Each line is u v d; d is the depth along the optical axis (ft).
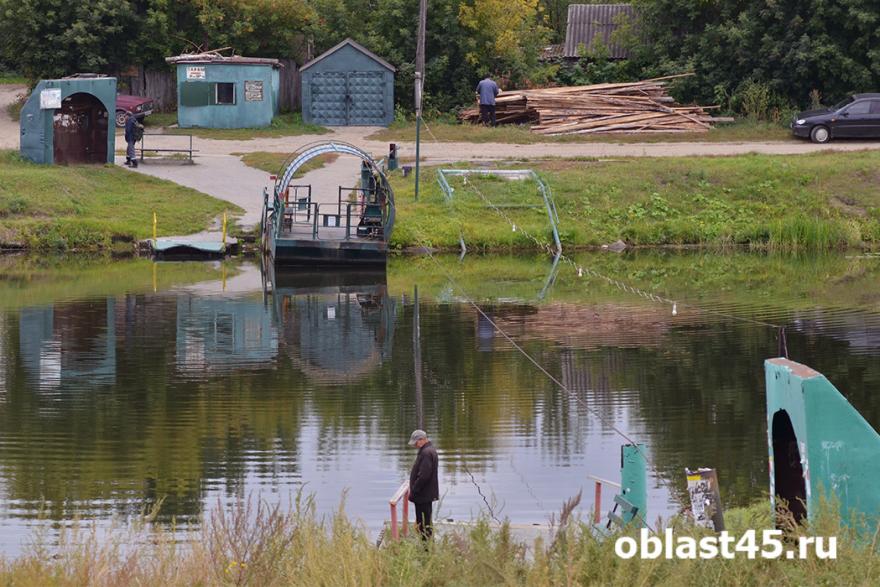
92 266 129.29
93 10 201.87
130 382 76.74
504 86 205.98
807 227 143.23
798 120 178.09
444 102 206.90
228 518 46.52
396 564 35.91
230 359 83.66
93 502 53.21
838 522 33.24
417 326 95.81
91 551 40.57
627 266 130.72
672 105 194.08
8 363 82.28
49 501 53.26
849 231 144.05
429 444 44.78
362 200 132.36
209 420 67.41
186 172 158.92
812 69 195.72
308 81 195.52
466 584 34.19
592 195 149.18
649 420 66.69
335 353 85.66
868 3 191.83
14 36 201.77
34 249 136.46
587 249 141.49
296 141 181.06
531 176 152.56
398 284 117.50
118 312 101.86
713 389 73.97
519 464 58.54
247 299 108.78
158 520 50.26
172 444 62.54
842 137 176.65
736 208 149.59
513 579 33.58
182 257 134.92
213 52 195.83
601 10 217.97
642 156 165.68
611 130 185.98
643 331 93.35
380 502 52.85
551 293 112.16
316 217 124.16
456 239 138.31
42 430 65.26
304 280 120.26
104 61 201.98
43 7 201.05
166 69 209.87
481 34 206.80
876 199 150.71
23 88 232.73
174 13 209.56
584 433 64.13
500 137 181.47
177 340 90.17
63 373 79.25
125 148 173.06
